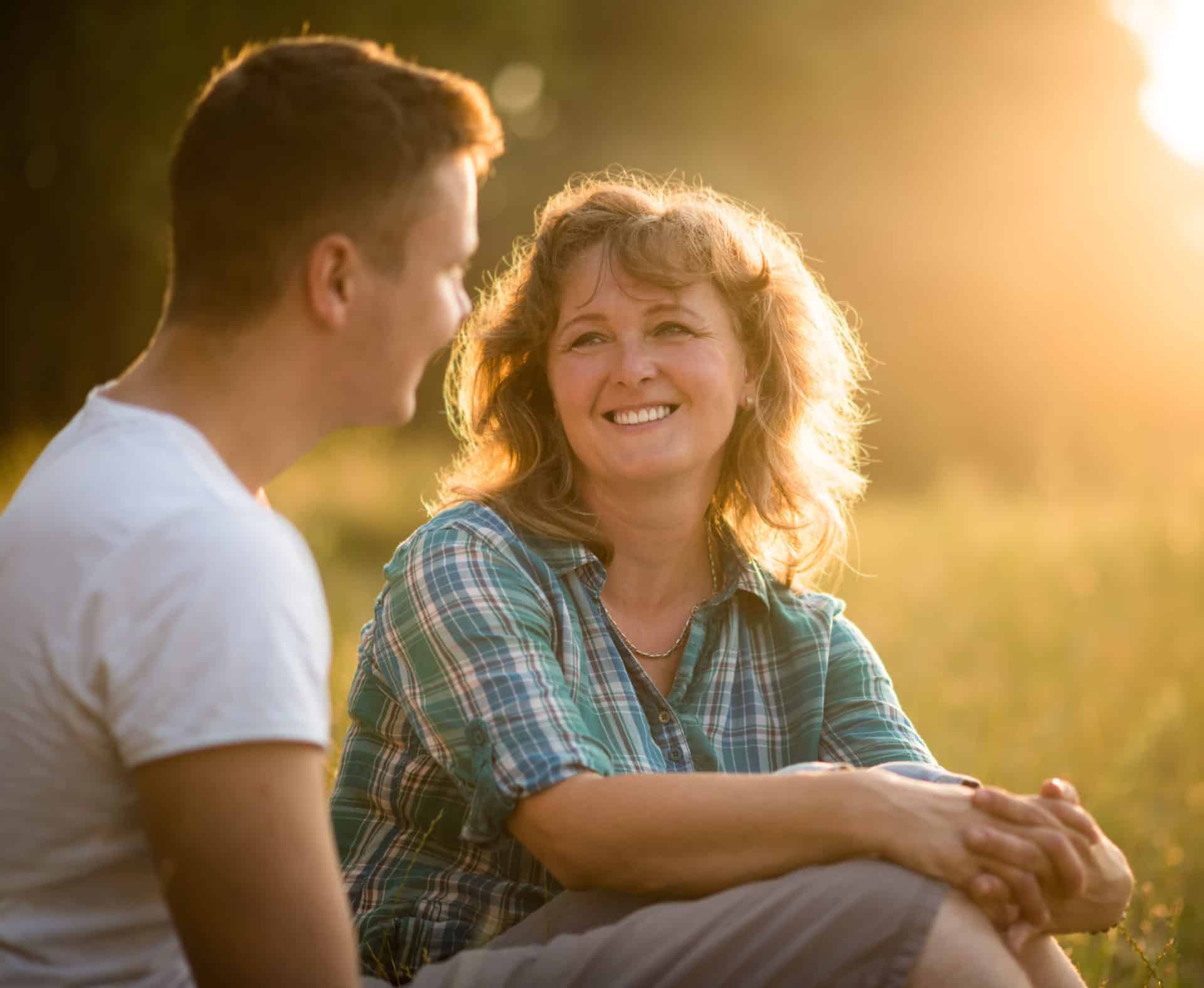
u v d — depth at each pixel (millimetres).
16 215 30406
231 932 2346
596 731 3902
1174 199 49250
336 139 2656
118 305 31188
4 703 2451
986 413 46625
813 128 45531
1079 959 5086
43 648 2420
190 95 29469
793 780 3221
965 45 47438
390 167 2699
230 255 2654
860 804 3129
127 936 2547
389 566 3986
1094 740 8547
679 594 4324
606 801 3293
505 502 4156
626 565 4250
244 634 2357
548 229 4246
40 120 29562
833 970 2959
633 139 42156
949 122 47438
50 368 30984
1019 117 47844
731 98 44312
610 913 3373
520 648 3654
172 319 2711
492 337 4328
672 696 4113
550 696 3559
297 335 2717
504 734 3482
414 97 2762
